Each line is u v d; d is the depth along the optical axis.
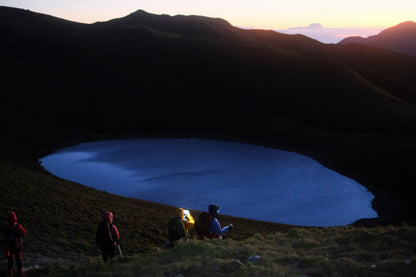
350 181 90.25
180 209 9.71
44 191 38.16
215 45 187.00
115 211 35.59
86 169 97.44
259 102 151.00
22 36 186.38
